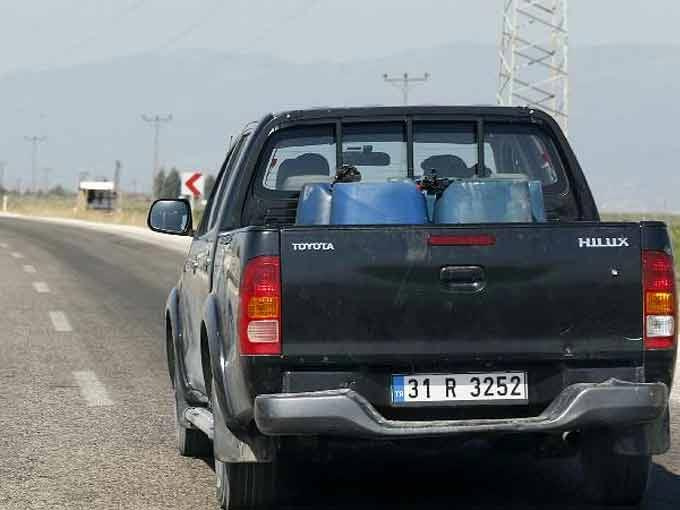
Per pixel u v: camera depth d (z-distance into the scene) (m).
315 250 16.38
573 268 16.56
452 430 16.25
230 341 17.19
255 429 17.20
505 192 18.72
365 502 19.17
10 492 20.05
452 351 16.48
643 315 16.66
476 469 21.64
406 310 16.42
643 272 16.64
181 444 23.14
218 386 17.66
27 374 34.53
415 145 21.33
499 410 16.78
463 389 16.66
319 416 16.16
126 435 25.41
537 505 18.89
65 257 96.69
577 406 16.36
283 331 16.34
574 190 21.22
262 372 16.38
